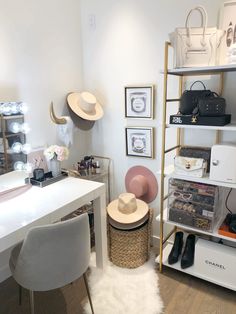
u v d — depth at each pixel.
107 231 2.26
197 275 1.96
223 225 1.89
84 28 2.53
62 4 2.33
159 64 2.18
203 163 1.78
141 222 2.15
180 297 1.88
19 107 2.00
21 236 1.44
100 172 2.58
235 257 1.80
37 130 2.26
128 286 1.98
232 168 1.66
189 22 1.97
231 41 1.70
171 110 2.18
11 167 2.01
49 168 2.19
